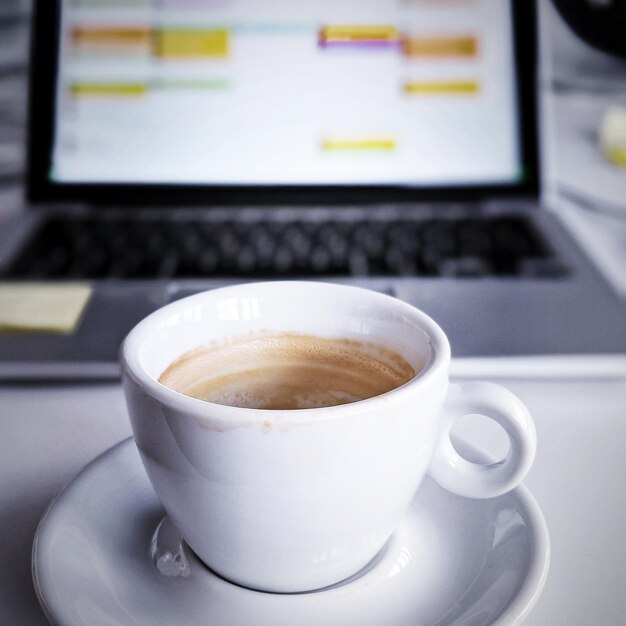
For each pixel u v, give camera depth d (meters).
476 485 0.22
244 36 0.71
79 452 0.31
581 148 0.81
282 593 0.21
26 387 0.37
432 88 0.71
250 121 0.71
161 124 0.71
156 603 0.20
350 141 0.71
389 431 0.19
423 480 0.26
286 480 0.18
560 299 0.47
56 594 0.19
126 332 0.42
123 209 0.71
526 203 0.71
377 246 0.61
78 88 0.71
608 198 0.73
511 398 0.22
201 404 0.18
